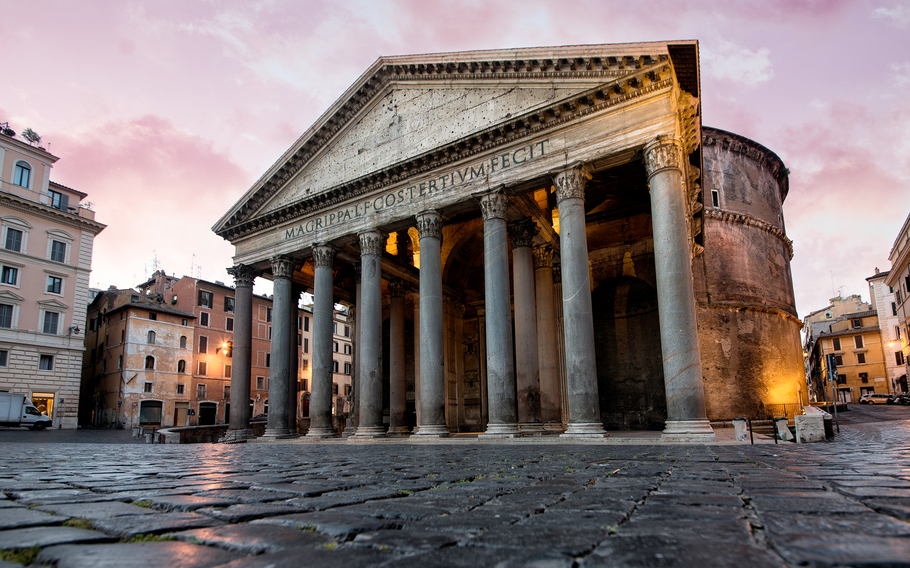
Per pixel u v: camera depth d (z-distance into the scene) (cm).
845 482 492
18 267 4372
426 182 2353
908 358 5831
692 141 2044
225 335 6181
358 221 2542
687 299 1708
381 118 2609
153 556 236
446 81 2395
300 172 2873
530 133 2092
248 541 270
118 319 5531
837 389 6694
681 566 212
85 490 512
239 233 3028
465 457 1106
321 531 297
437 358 2197
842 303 8506
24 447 1789
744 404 2877
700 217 2638
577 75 2034
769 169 3512
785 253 3509
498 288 2081
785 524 296
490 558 233
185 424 5634
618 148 1905
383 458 1116
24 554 239
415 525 316
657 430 2842
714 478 572
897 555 219
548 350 2567
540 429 2288
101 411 5534
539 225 2547
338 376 7288
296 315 3234
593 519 331
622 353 3053
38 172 4581
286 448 1770
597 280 2933
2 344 4216
